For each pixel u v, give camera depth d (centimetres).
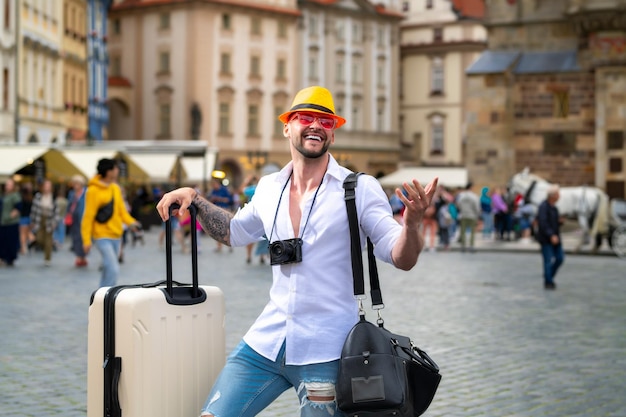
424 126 10669
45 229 2594
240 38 8956
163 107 8912
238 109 9000
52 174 4278
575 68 4284
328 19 9669
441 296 1859
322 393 510
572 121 4319
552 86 4334
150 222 5606
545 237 2012
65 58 6556
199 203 558
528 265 2730
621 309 1664
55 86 6347
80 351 1189
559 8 4303
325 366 509
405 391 486
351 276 522
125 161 4328
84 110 7062
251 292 1905
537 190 3744
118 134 9150
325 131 528
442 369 1085
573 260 2953
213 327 555
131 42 9081
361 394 486
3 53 5209
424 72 10644
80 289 1945
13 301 1717
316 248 519
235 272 2423
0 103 5188
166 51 8869
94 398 533
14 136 5356
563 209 3212
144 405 524
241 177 9031
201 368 548
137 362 521
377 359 490
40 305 1658
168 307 533
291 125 533
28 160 3997
